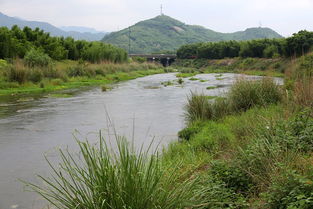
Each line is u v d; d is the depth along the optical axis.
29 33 40.19
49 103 16.66
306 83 8.38
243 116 9.00
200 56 77.06
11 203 5.34
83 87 25.27
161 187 3.62
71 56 43.88
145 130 10.50
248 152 5.07
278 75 26.17
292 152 4.70
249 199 4.18
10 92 20.42
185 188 3.82
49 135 9.94
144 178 3.55
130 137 9.57
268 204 3.69
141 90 23.39
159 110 14.53
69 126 11.23
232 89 11.43
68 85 25.47
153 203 3.41
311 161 4.55
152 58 86.19
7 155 7.89
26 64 27.55
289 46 40.25
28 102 16.91
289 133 5.55
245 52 61.00
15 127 11.06
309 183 3.51
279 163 4.16
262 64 47.62
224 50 70.50
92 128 10.91
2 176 6.52
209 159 6.25
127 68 45.16
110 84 28.70
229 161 5.29
